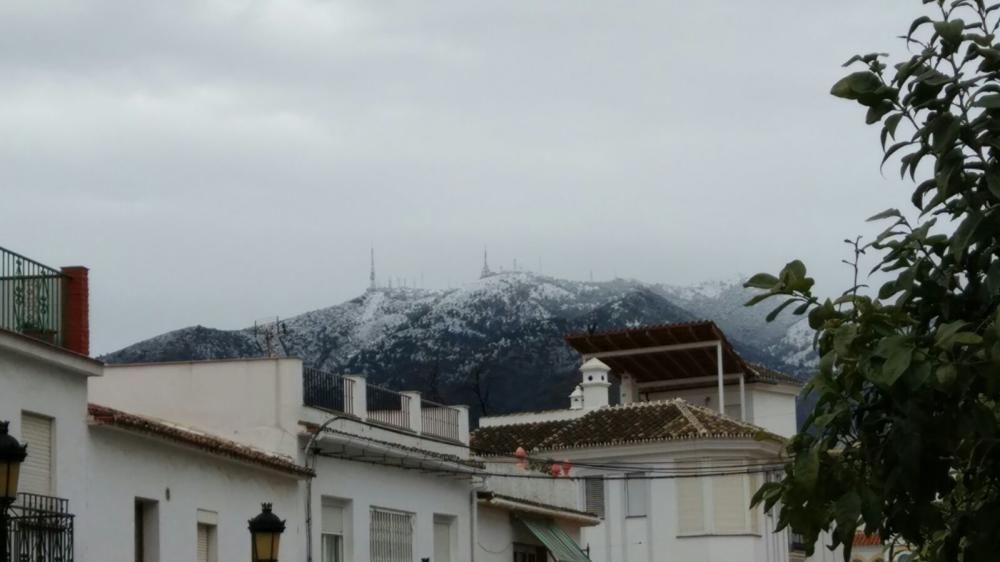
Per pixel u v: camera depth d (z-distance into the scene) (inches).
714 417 2517.2
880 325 458.6
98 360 1135.6
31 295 1112.2
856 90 470.0
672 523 2448.3
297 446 1457.9
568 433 2549.2
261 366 1476.4
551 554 2009.1
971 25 466.9
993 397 458.3
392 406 1685.5
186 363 1489.9
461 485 1812.3
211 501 1302.9
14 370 1035.3
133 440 1187.3
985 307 456.1
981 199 460.8
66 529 1063.6
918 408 440.1
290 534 1437.0
